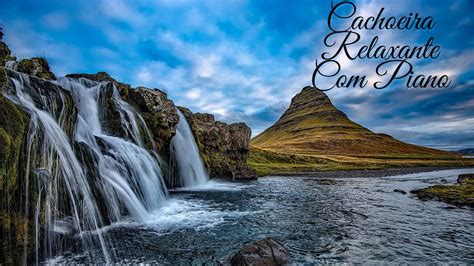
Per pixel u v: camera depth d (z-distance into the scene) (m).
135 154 24.06
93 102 27.64
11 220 10.08
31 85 16.44
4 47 22.67
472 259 12.66
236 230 16.39
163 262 11.72
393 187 40.97
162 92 37.12
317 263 11.84
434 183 47.53
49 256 11.77
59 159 13.96
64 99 18.09
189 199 27.14
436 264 12.10
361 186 42.19
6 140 9.91
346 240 14.98
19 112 12.01
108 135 26.83
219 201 26.16
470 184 38.19
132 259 11.97
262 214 20.72
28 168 11.51
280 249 11.93
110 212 16.86
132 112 30.36
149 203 22.55
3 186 9.68
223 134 53.16
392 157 183.62
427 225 18.16
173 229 16.36
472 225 18.20
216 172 46.91
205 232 15.88
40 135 13.09
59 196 13.16
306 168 89.56
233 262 11.25
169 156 34.81
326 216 20.42
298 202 26.28
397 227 17.61
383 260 12.37
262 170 78.12
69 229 13.11
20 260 10.38
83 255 12.17
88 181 16.03
